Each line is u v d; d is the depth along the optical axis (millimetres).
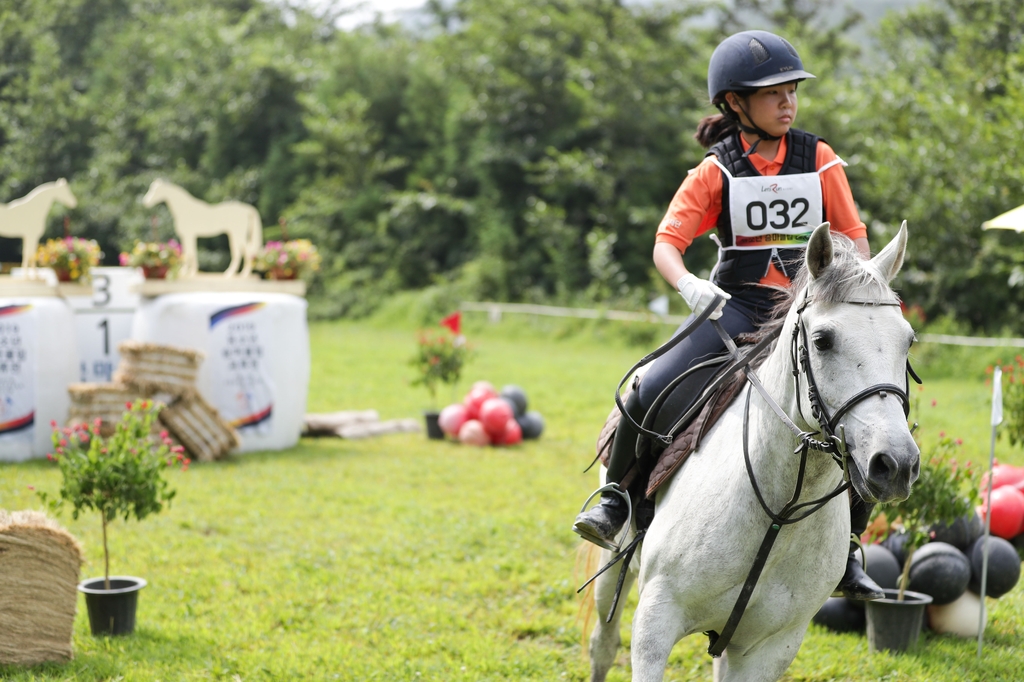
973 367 17875
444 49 35000
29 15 42250
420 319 29219
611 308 26625
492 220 31859
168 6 47969
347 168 35250
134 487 5383
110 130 39000
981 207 20047
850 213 3559
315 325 30141
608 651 4113
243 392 11086
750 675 3287
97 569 6637
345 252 33812
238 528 7848
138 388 10242
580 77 31125
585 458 11211
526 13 33000
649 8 32750
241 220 11688
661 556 3209
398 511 8516
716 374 3432
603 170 30859
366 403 15227
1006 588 5707
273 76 37938
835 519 3172
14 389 10398
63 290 10930
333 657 5121
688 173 3646
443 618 5789
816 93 27172
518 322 26984
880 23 31453
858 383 2562
